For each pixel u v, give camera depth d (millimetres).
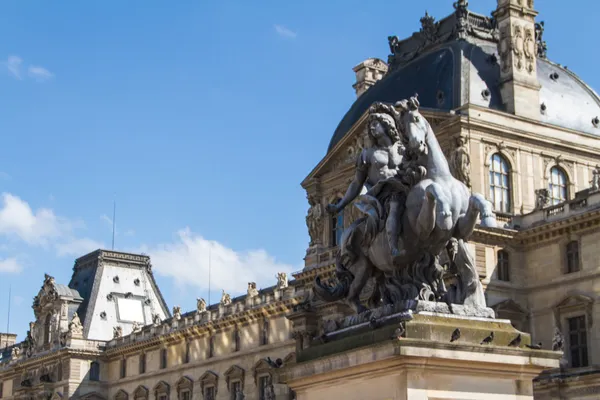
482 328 15414
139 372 168875
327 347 16234
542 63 111312
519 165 100062
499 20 104625
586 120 107938
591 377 85875
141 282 198000
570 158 103875
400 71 109750
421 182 16188
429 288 15938
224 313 145500
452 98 100562
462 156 96188
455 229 16250
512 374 15375
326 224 110625
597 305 90000
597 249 90750
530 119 101438
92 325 185875
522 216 98125
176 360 157250
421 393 14609
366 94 112875
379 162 16938
